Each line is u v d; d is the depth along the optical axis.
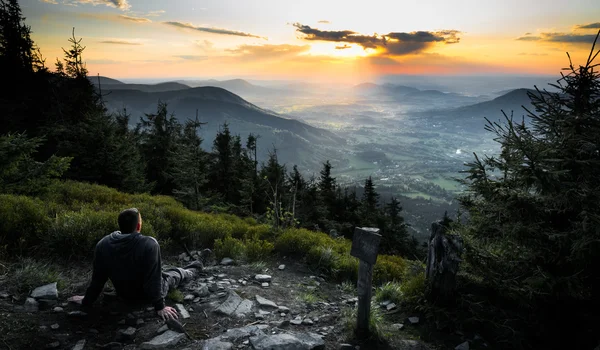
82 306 3.99
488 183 5.00
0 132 20.97
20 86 26.12
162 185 29.02
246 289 5.49
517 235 4.63
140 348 3.46
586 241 3.98
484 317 4.61
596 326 4.36
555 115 4.73
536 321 4.59
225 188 33.69
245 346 3.64
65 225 5.71
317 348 3.76
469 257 5.07
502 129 5.03
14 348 3.14
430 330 4.54
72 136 18.59
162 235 7.65
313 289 5.99
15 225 5.59
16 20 28.38
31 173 8.91
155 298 3.87
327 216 35.28
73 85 27.30
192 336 3.85
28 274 4.42
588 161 4.37
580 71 4.55
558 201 4.31
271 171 27.56
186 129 25.25
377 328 4.12
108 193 12.04
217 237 8.14
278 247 8.21
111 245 3.89
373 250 3.95
